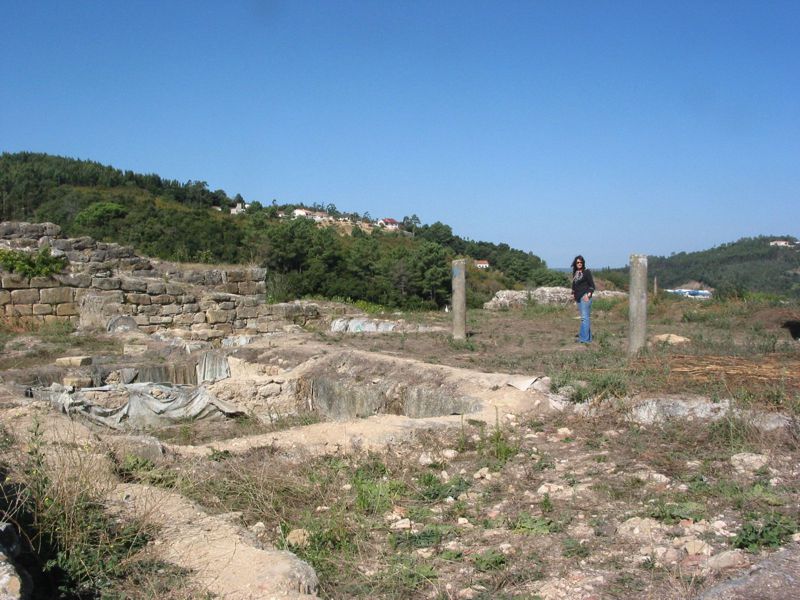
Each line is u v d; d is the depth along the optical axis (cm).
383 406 903
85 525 383
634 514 440
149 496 457
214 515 449
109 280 1673
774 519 406
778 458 536
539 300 2659
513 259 6244
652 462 557
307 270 3753
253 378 1025
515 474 551
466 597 343
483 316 2020
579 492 492
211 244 4047
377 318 1964
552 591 342
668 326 1575
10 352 1289
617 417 695
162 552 375
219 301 1800
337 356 1061
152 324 1711
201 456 592
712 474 514
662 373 795
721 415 648
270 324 1867
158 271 1886
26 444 538
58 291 1644
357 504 482
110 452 537
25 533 354
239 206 8081
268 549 385
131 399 941
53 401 890
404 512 475
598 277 4016
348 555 403
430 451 621
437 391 839
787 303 1825
